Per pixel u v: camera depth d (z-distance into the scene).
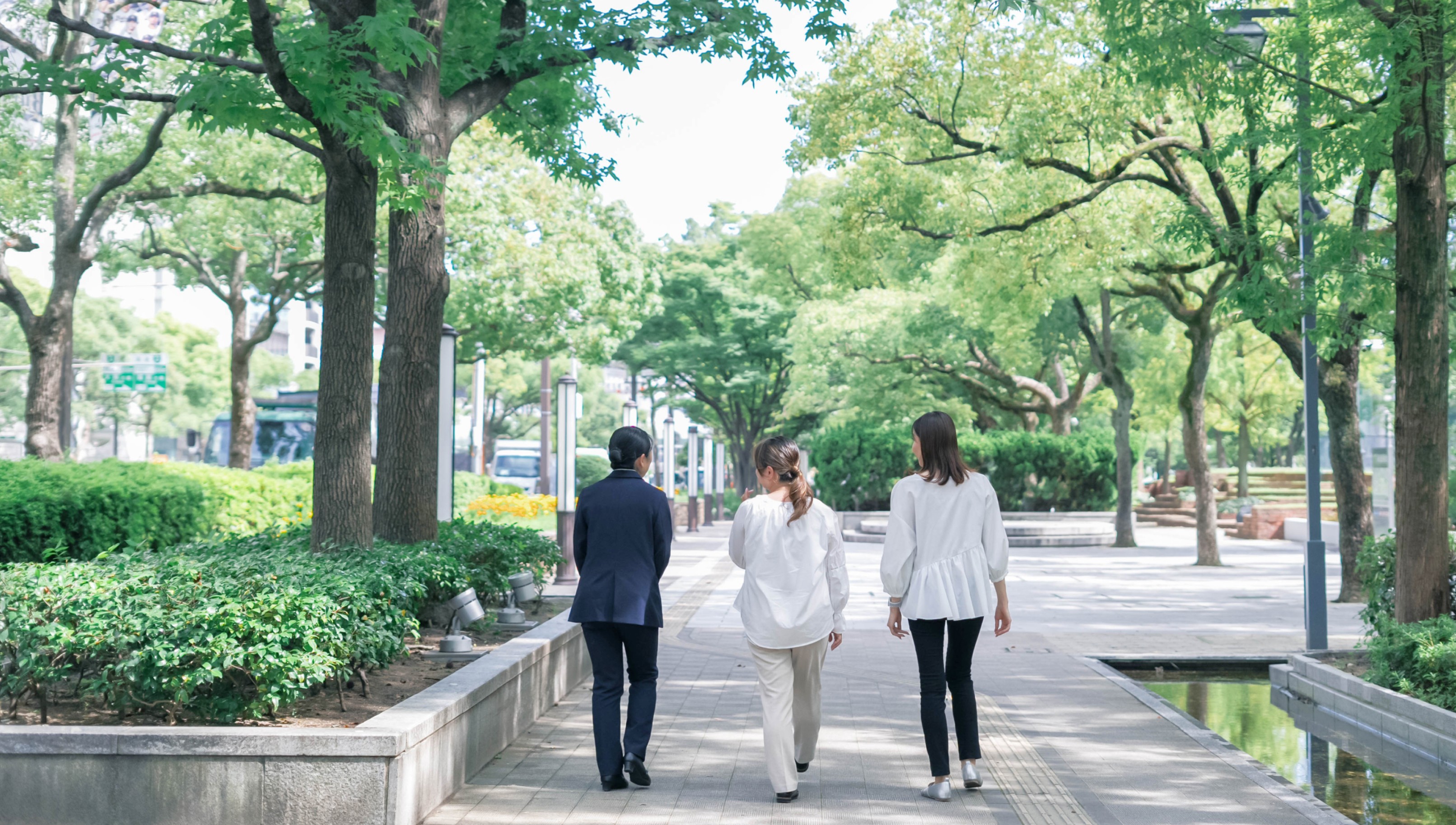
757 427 46.88
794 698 5.41
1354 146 8.97
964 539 5.22
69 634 4.79
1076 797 5.21
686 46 9.93
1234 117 14.98
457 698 5.25
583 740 6.37
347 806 4.43
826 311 32.62
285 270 26.77
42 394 17.11
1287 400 41.00
